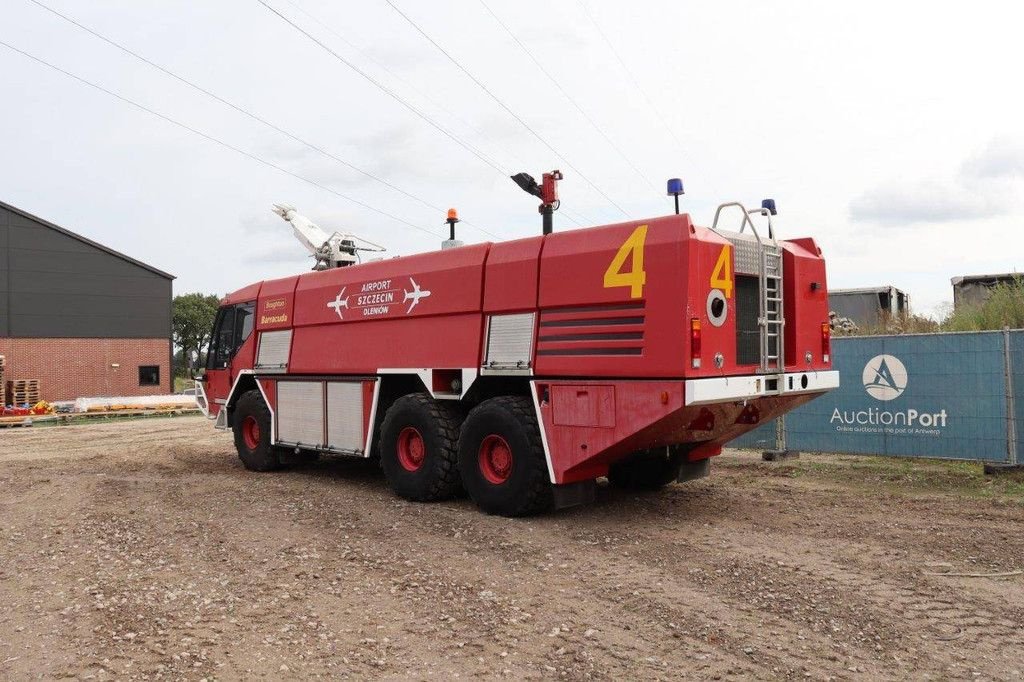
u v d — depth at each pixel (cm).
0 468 1178
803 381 721
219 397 1184
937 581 516
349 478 995
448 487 793
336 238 1151
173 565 598
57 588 552
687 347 604
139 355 3108
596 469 700
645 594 500
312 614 482
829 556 576
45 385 2898
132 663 413
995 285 1661
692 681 376
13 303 2847
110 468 1145
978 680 372
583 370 672
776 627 442
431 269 815
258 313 1088
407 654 418
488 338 754
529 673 390
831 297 2130
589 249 674
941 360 943
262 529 704
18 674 405
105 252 3047
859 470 932
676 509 749
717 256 635
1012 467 862
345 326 929
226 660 414
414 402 816
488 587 523
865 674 380
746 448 1101
